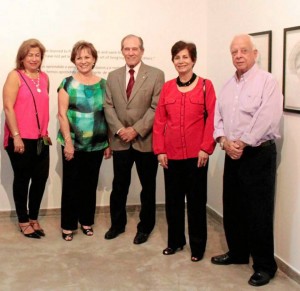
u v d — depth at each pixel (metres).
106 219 4.37
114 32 4.36
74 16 4.27
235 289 2.93
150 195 3.67
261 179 2.89
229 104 2.96
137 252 3.53
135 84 3.49
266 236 2.97
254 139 2.78
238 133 2.90
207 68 4.52
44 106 3.71
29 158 3.69
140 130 3.48
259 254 3.00
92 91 3.62
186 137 3.13
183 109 3.11
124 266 3.28
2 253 3.51
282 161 3.15
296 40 2.91
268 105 2.77
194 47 3.08
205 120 3.15
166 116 3.25
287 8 3.03
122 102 3.55
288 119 3.05
